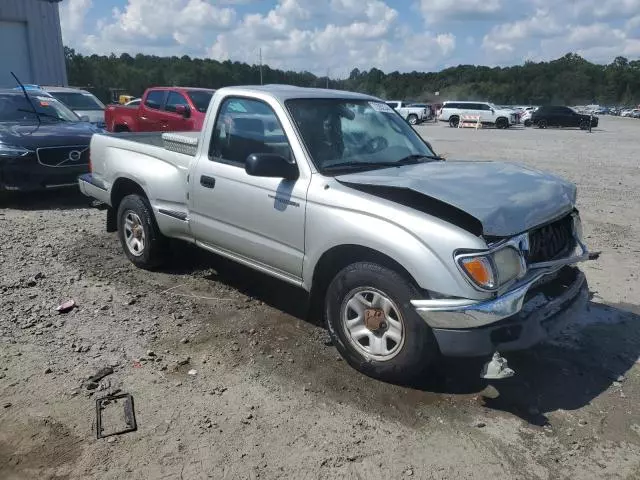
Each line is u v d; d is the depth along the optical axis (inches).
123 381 147.9
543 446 127.5
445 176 156.3
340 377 153.1
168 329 178.5
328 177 158.7
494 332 133.4
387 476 116.7
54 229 291.6
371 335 149.5
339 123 178.5
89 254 250.2
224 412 136.3
